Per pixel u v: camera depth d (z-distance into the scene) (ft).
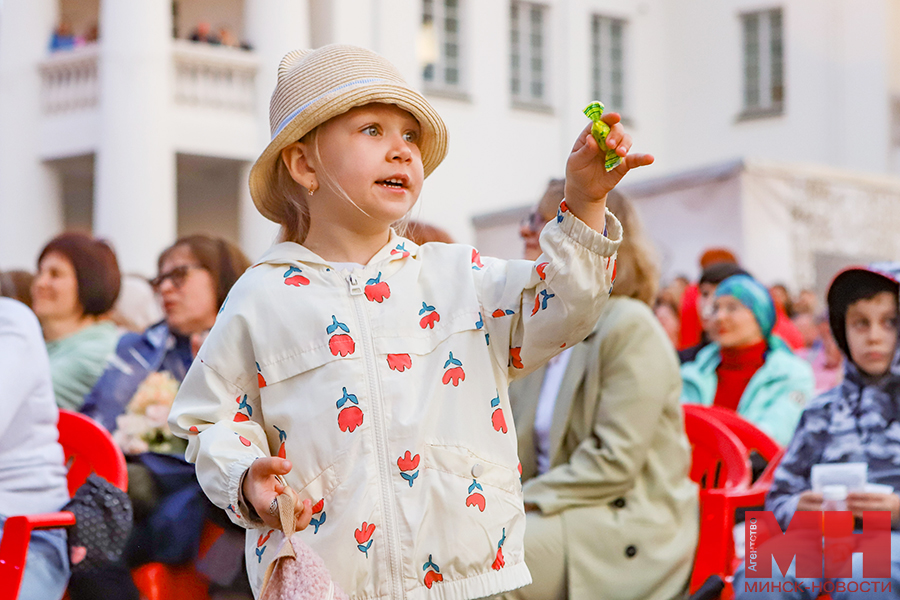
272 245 6.10
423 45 52.42
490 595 5.24
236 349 5.43
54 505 8.58
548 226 5.22
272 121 5.72
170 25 48.06
